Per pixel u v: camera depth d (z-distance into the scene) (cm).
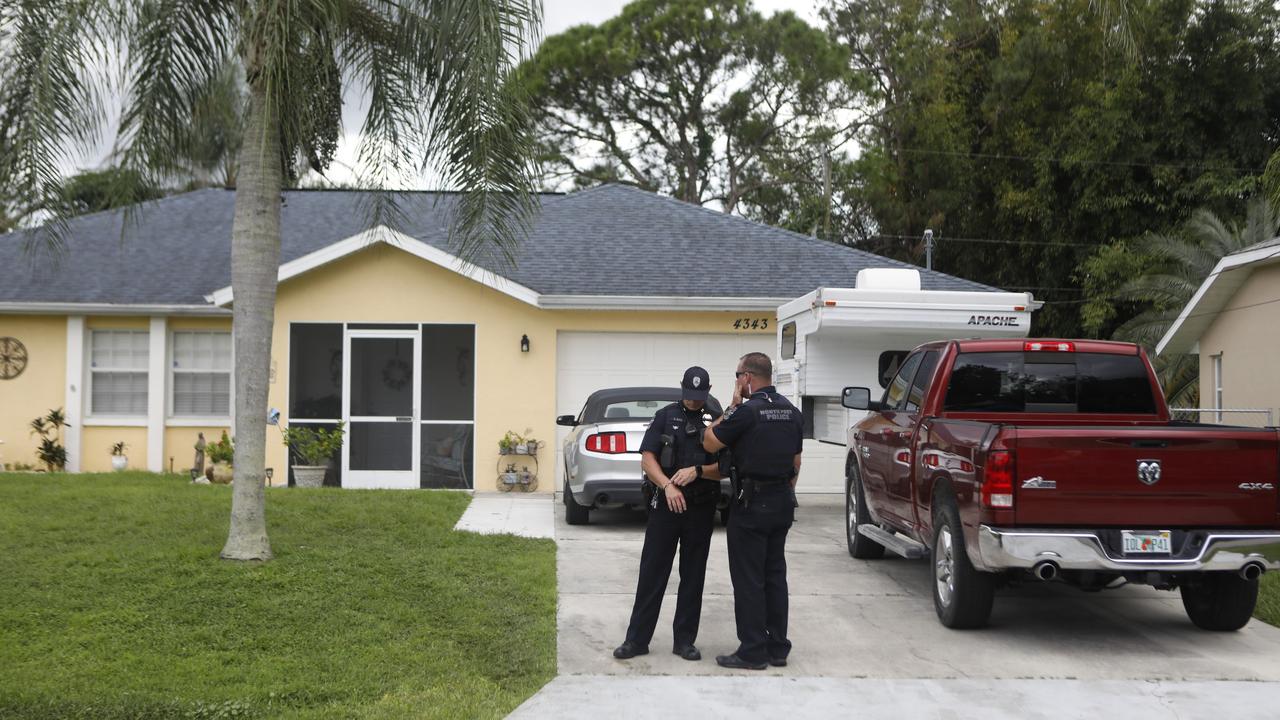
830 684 627
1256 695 611
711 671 652
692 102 3544
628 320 1620
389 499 1288
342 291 1588
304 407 1580
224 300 1539
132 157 927
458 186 900
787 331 1409
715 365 1638
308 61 887
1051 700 599
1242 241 2405
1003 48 3058
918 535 845
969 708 584
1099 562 671
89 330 1720
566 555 1024
